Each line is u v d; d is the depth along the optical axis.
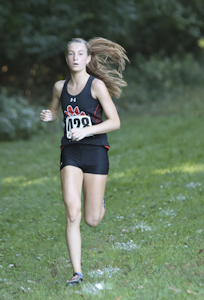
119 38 84.00
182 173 26.42
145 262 13.30
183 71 87.75
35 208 22.64
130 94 72.50
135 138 45.19
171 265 12.87
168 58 93.00
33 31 62.00
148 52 98.94
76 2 66.88
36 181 30.84
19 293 11.96
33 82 75.12
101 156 13.44
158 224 17.47
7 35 60.25
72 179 13.05
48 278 13.01
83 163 13.33
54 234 17.91
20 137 51.66
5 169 37.38
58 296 11.20
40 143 48.81
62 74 79.06
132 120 59.75
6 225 19.67
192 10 97.31
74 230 12.53
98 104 13.44
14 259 14.90
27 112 52.16
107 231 17.39
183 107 66.06
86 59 13.43
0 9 56.38
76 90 13.38
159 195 22.12
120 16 71.38
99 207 13.55
